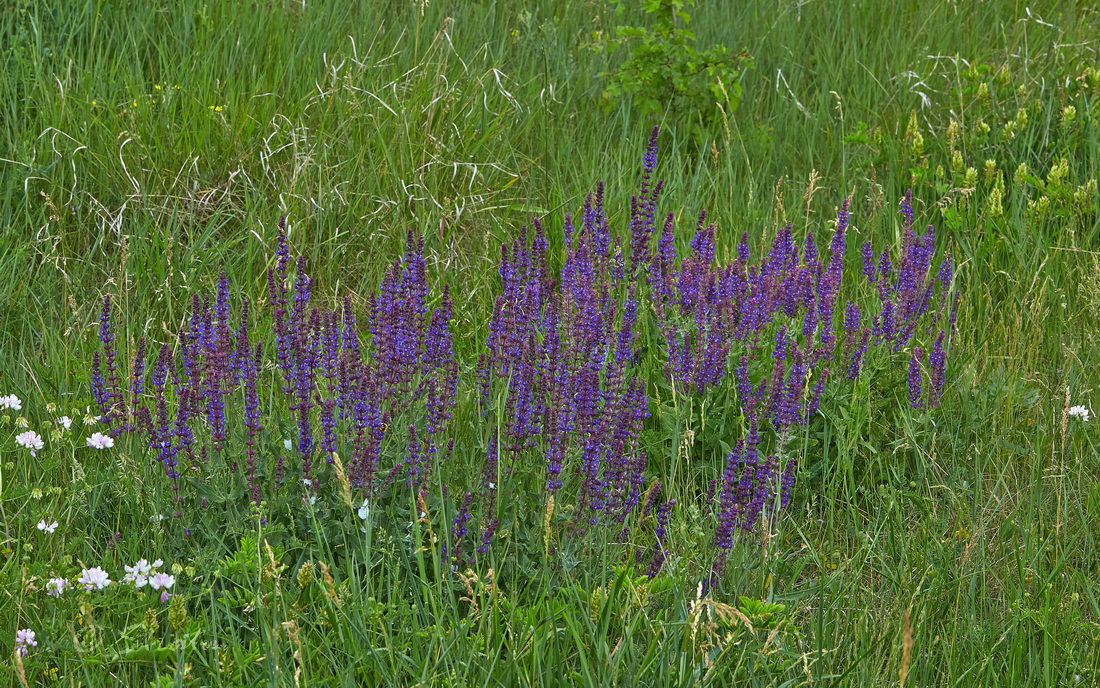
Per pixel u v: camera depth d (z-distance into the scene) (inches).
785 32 301.7
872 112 273.6
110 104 229.1
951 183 242.2
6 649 129.3
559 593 138.4
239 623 133.3
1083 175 254.1
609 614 124.9
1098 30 306.0
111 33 253.3
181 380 180.4
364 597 136.3
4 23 247.4
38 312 194.1
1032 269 219.1
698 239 196.9
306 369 157.9
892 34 304.0
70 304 188.9
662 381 179.5
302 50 260.4
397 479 148.4
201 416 155.9
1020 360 199.5
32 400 175.3
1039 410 188.7
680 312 189.0
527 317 176.2
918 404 181.9
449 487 147.4
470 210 234.7
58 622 129.0
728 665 126.9
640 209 201.6
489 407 159.9
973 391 188.7
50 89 230.8
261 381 183.3
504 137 254.5
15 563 137.3
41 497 146.2
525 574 141.0
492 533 139.3
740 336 185.5
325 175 230.8
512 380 156.9
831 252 207.6
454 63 270.1
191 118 231.5
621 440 147.9
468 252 230.8
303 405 146.5
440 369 164.6
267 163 230.5
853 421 176.4
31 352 190.7
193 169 225.5
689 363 171.8
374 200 231.1
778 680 132.0
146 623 124.2
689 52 263.1
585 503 146.5
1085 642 141.4
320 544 131.3
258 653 125.2
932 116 273.3
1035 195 248.1
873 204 239.9
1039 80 281.1
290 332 157.3
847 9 313.1
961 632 143.6
